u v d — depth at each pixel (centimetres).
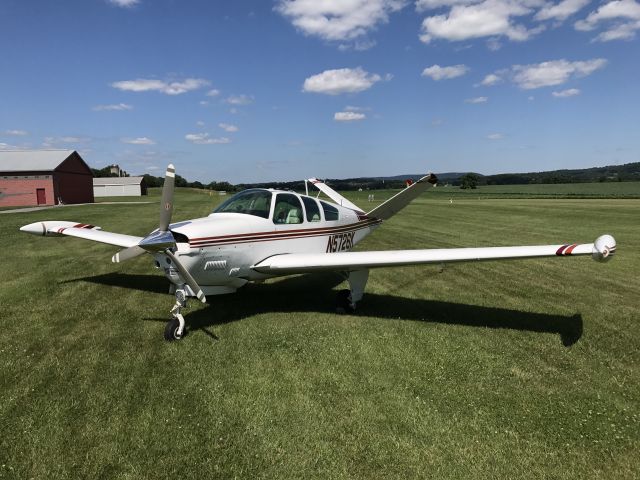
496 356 421
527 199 4228
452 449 283
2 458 271
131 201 4253
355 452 279
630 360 416
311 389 355
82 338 462
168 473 258
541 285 701
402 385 364
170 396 343
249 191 591
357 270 545
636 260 910
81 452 276
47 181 3578
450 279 743
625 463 272
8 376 374
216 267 496
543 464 271
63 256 939
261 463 268
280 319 527
